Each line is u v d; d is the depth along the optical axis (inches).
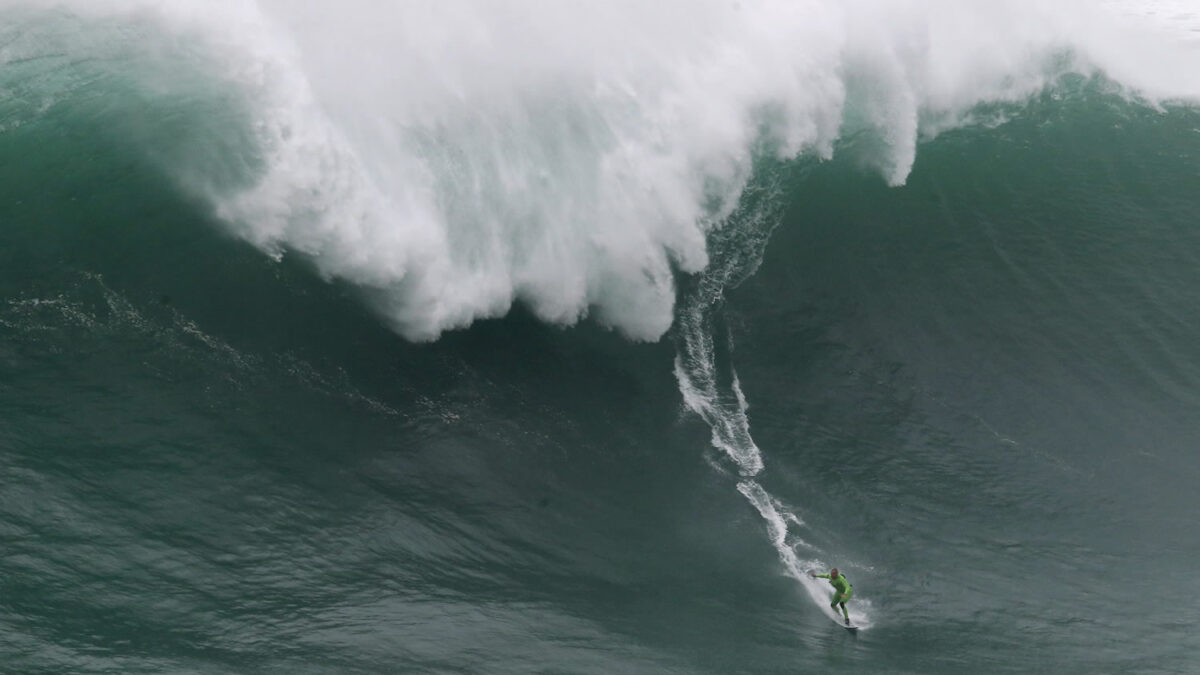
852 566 3420.3
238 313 3737.7
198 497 3245.6
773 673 3002.0
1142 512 3644.2
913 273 4520.2
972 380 4109.3
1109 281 4547.2
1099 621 3260.3
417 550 3255.4
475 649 2952.8
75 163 3939.5
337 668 2815.0
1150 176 5108.3
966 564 3444.9
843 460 3784.5
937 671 3053.6
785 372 4092.0
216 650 2812.5
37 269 3688.5
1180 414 3998.5
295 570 3110.2
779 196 4692.4
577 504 3528.5
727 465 3727.9
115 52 4205.2
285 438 3476.9
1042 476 3759.8
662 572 3339.1
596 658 2987.2
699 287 4330.7
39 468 3203.7
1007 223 4793.3
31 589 2883.9
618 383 3966.5
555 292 4111.7
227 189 3873.0
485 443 3654.0
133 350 3563.0
